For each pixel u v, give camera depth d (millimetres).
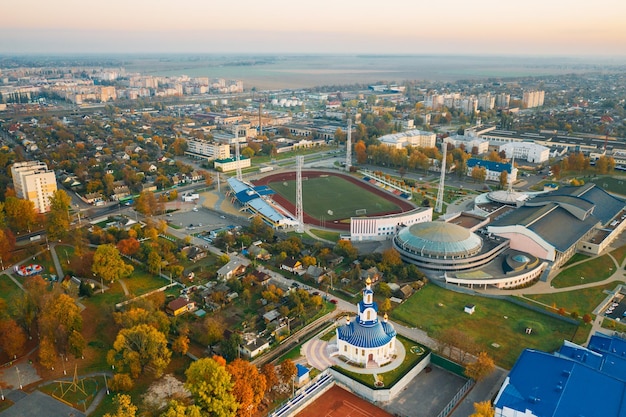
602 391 184250
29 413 198250
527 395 185750
